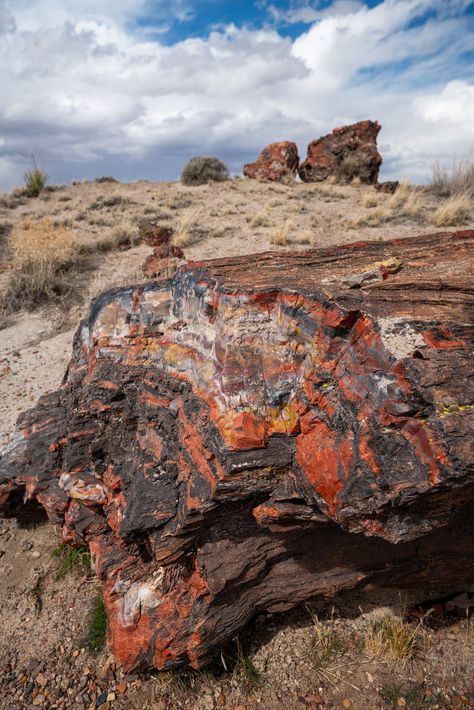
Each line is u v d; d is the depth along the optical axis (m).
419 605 3.47
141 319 3.71
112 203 15.76
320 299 2.53
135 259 11.05
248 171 19.20
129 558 3.22
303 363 2.61
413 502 1.99
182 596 2.95
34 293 9.28
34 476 3.98
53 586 3.83
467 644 3.22
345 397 2.28
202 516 2.65
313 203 14.71
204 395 2.87
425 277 2.93
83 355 4.61
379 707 2.90
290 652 3.21
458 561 3.16
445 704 2.90
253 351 2.71
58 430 4.21
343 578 3.09
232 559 2.82
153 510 2.84
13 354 7.31
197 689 3.04
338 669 3.10
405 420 2.02
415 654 3.17
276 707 2.92
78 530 3.54
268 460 2.49
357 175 17.64
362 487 2.10
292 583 3.07
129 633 2.97
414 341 2.17
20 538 4.29
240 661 3.13
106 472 3.63
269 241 11.12
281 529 2.70
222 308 2.81
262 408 2.58
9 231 13.17
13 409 5.88
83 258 11.10
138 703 3.01
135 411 3.46
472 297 2.66
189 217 13.06
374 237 11.02
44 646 3.39
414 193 14.63
